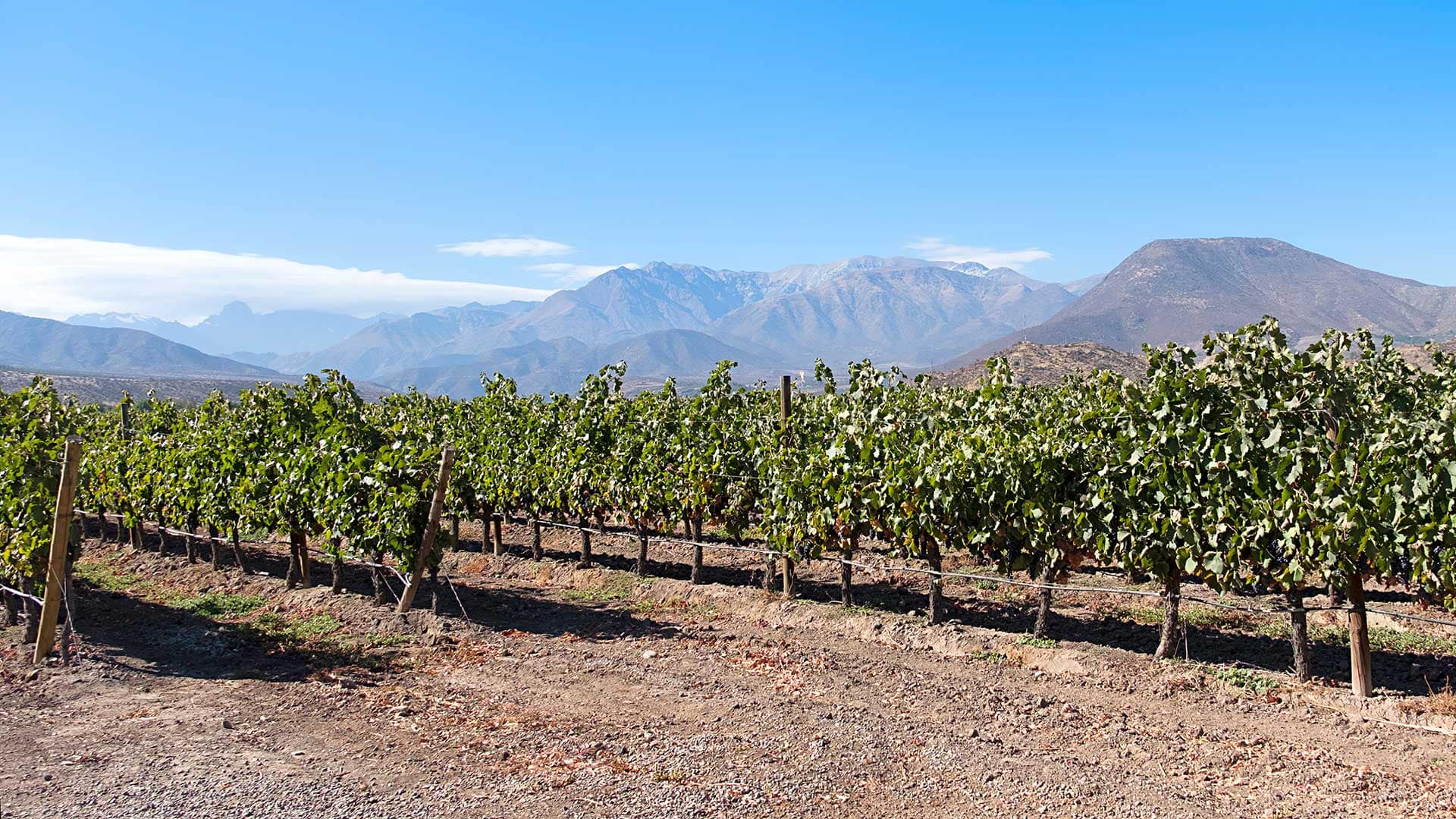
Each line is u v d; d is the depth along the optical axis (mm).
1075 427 10922
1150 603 12945
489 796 6406
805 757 7207
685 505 14633
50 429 14469
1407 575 8641
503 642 10930
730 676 9539
